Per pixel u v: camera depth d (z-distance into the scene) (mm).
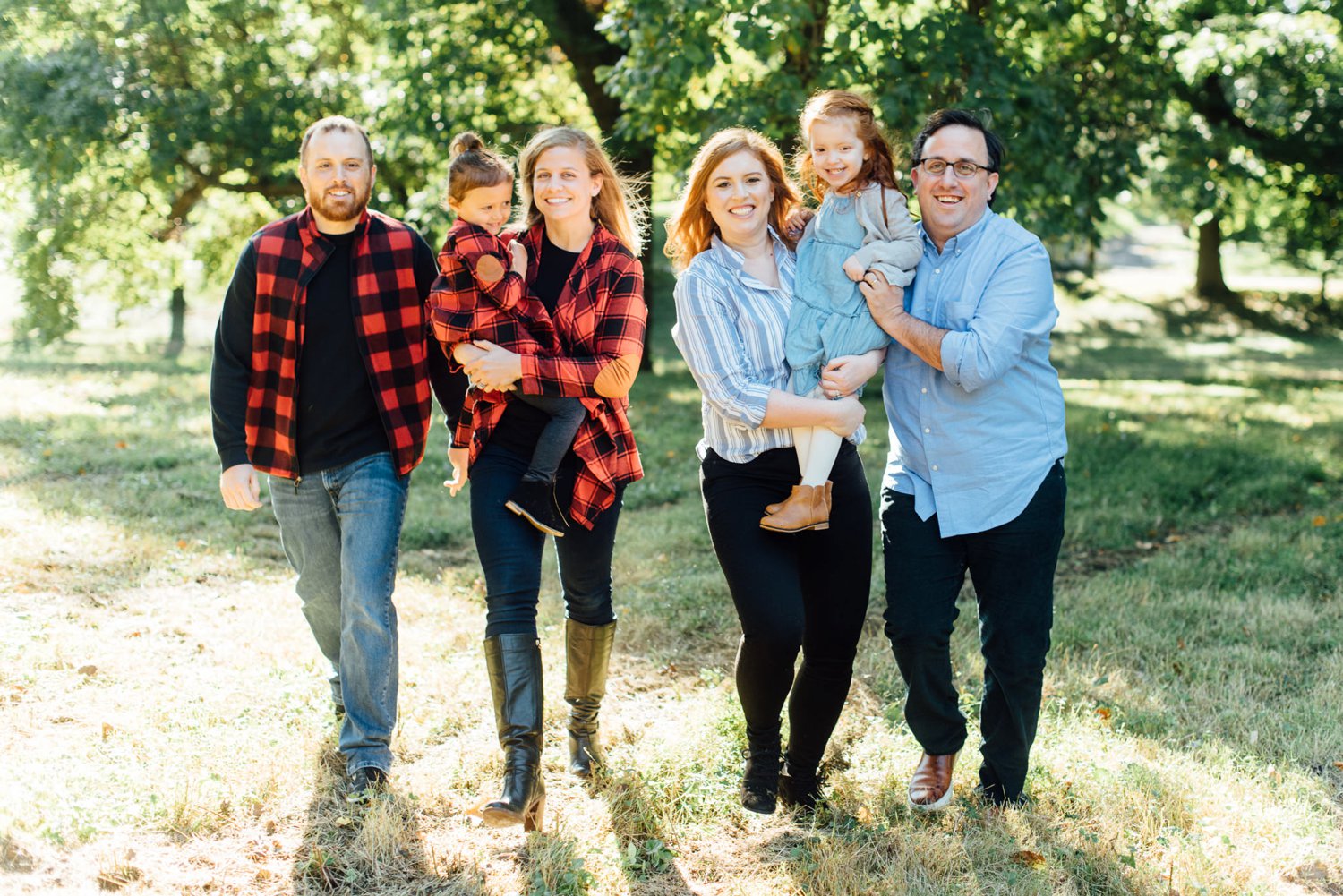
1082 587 5738
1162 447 9336
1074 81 10805
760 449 3143
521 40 13727
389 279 3424
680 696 4289
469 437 3357
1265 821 3285
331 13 16203
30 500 6645
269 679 4145
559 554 3451
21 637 4312
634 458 3451
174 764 3396
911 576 3211
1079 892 2955
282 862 2971
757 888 2941
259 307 3379
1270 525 6879
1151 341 28219
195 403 11438
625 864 3016
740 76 11508
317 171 3283
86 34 14617
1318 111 13547
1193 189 13102
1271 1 10789
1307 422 11125
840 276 3121
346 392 3432
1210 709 4207
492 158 3168
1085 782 3490
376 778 3338
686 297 3102
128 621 4730
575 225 3277
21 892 2664
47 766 3309
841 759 3717
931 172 3182
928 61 9070
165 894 2766
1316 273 32375
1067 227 10000
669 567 6141
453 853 3049
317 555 3586
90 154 14438
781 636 3033
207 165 15883
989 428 3141
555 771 3592
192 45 15070
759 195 3145
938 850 3039
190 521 6539
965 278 3168
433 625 4992
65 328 16078
